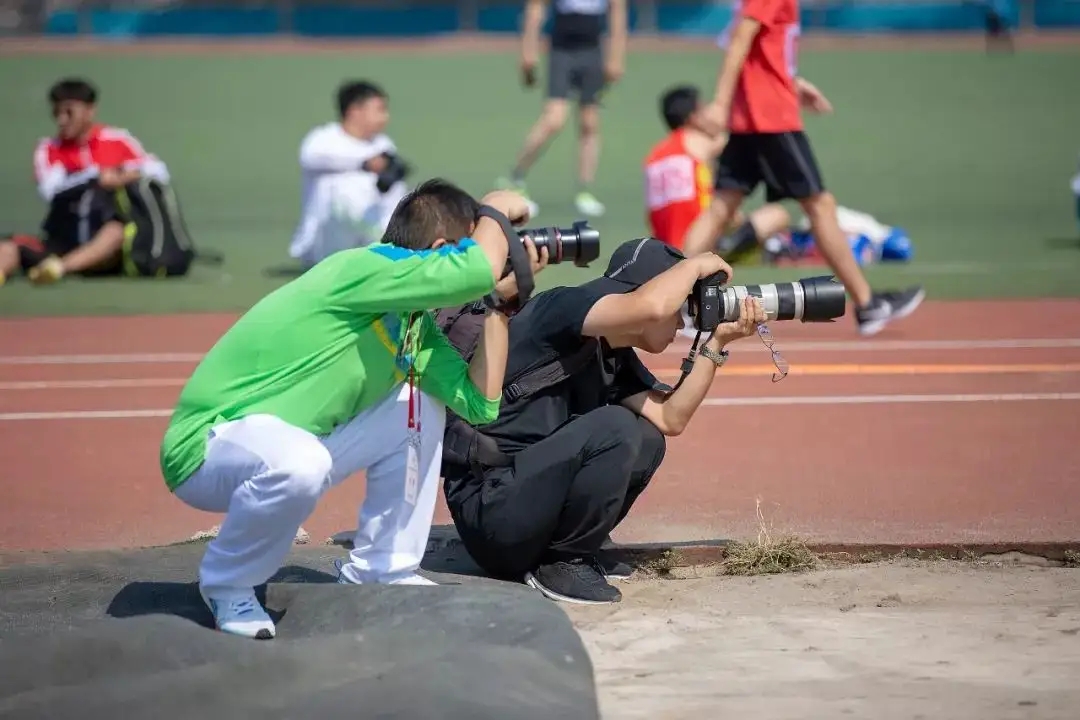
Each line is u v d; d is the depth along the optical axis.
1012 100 53.44
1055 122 47.69
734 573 11.27
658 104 54.03
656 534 12.04
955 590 10.59
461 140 45.59
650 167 23.31
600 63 32.19
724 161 19.20
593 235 9.86
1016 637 9.55
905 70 63.03
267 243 28.78
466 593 9.77
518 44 78.94
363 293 9.17
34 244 25.05
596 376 10.69
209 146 44.47
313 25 84.00
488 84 61.22
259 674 8.67
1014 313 21.42
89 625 9.45
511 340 10.48
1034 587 10.66
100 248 24.73
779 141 18.75
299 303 9.25
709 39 79.44
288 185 37.19
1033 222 30.28
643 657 9.30
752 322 10.48
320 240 24.89
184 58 71.81
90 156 25.06
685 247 19.28
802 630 9.74
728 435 15.27
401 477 9.95
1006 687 8.73
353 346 9.36
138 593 10.20
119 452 14.94
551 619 9.37
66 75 63.41
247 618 9.24
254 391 9.28
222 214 32.78
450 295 9.06
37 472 14.23
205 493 9.36
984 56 68.06
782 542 11.52
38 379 18.08
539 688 8.45
